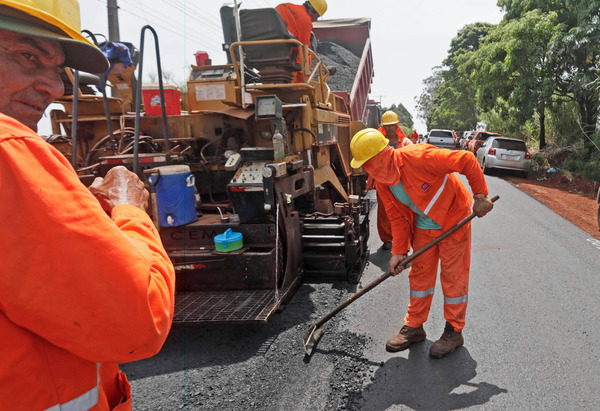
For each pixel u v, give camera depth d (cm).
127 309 65
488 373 265
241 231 359
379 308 370
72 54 86
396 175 277
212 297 334
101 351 68
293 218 391
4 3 66
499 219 735
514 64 1502
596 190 1078
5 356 62
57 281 61
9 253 58
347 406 233
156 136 448
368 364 279
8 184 58
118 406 88
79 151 478
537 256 514
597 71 1325
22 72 73
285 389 249
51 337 64
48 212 60
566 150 1520
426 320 322
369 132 282
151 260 75
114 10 1059
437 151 278
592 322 330
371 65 1064
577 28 1326
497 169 1488
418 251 289
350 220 431
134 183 91
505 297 386
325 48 966
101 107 484
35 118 78
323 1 540
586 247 554
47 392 67
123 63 403
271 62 438
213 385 252
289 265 374
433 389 249
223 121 434
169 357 290
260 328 334
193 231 357
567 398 236
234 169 368
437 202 283
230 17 580
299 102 461
